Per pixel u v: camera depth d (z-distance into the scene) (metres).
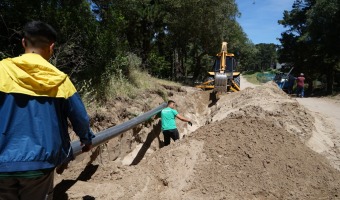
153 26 21.27
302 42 29.56
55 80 2.36
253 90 11.17
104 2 11.14
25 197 2.37
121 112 8.29
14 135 2.24
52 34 2.58
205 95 15.23
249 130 6.08
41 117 2.30
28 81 2.29
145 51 21.02
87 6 9.10
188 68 38.31
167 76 24.67
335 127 8.90
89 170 5.20
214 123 6.72
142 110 9.16
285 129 7.11
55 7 8.23
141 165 5.41
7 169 2.17
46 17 7.75
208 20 22.89
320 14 24.05
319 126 8.48
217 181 4.90
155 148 8.94
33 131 2.27
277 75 24.30
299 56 31.17
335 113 11.60
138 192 4.56
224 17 23.67
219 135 5.97
